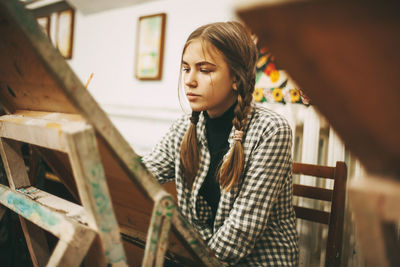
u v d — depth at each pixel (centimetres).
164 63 223
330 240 110
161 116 224
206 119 91
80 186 44
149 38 229
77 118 48
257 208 74
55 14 313
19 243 129
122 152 44
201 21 203
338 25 15
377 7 14
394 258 23
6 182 129
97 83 277
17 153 68
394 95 17
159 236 48
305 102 155
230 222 75
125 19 253
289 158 82
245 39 78
